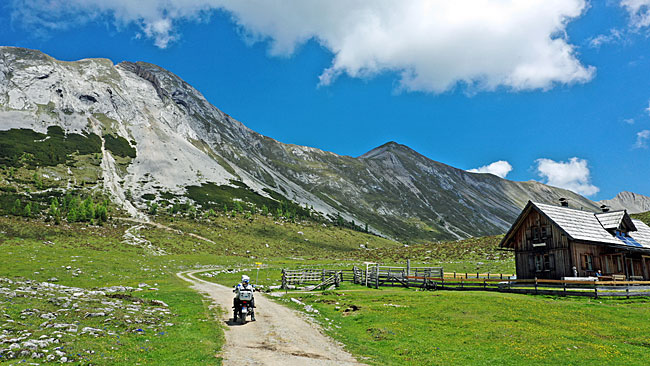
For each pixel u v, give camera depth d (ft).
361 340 64.08
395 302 96.63
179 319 71.82
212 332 62.85
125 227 455.63
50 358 39.47
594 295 99.96
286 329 69.51
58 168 651.25
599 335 63.26
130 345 49.24
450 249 359.87
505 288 120.47
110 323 58.80
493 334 64.03
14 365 36.58
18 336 45.14
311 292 136.05
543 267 140.15
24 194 500.74
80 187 605.31
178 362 44.60
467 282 134.41
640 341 59.31
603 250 138.72
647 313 78.54
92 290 101.81
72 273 170.50
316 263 336.90
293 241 592.60
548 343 58.49
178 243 425.28
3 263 183.01
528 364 49.65
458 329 68.33
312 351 54.75
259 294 129.29
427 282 140.36
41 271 169.58
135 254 317.22
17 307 58.65
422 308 86.02
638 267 155.33
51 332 48.67
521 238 150.10
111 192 629.92
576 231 134.51
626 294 102.22
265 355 50.67
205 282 175.42
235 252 447.83
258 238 561.43
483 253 315.99
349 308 91.86
